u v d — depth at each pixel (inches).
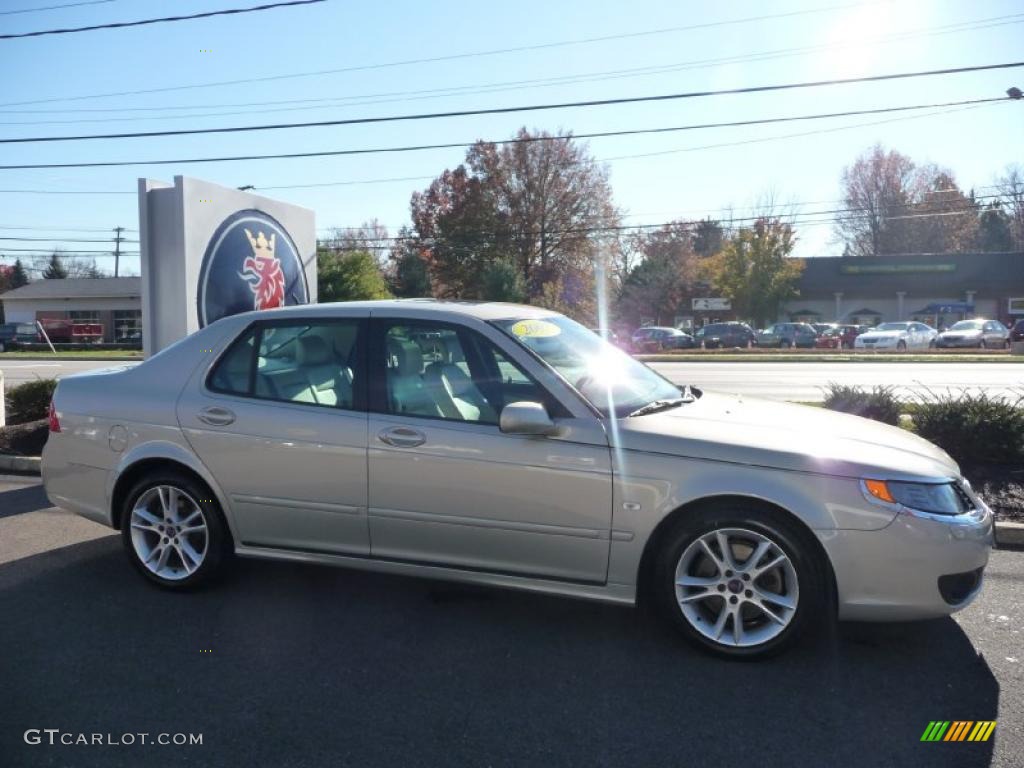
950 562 135.9
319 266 1443.2
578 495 147.0
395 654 147.9
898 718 124.6
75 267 3403.1
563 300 2018.9
